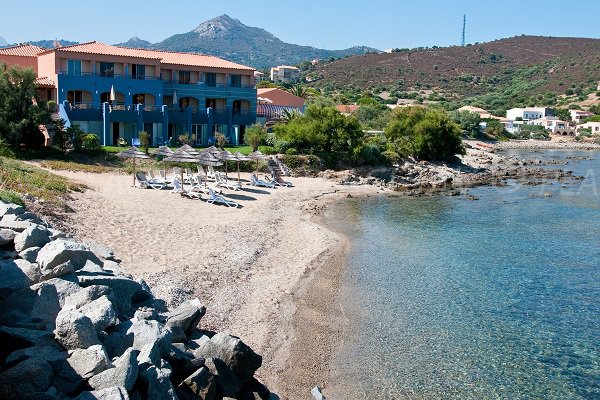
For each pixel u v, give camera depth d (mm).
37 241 16094
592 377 17531
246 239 30453
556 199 54156
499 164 87438
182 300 19438
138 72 65812
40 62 66875
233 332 18469
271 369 16641
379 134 80438
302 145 64312
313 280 25094
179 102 70562
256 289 22719
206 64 72875
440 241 34750
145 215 31969
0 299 12922
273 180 52500
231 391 13352
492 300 24016
